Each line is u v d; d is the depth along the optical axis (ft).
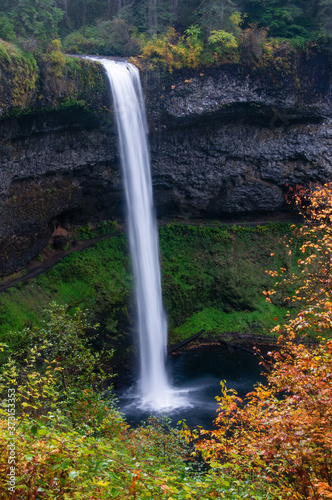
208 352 101.96
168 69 94.12
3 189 76.69
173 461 33.76
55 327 38.81
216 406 78.28
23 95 68.03
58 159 87.10
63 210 95.91
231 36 96.02
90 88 80.74
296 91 104.58
